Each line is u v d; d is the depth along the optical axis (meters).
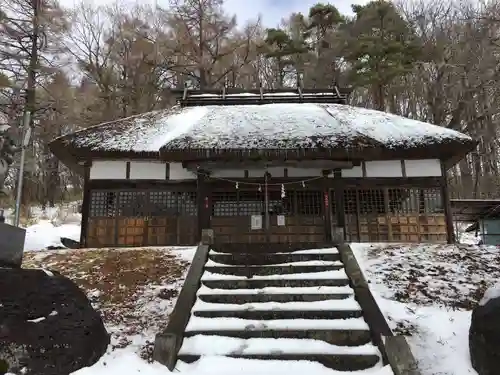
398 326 6.39
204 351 5.84
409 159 12.41
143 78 26.66
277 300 7.15
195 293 7.27
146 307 7.03
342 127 11.45
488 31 23.09
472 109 24.73
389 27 25.66
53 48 16.83
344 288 7.45
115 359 5.55
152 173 12.39
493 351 4.95
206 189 12.14
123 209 12.30
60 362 5.03
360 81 23.94
